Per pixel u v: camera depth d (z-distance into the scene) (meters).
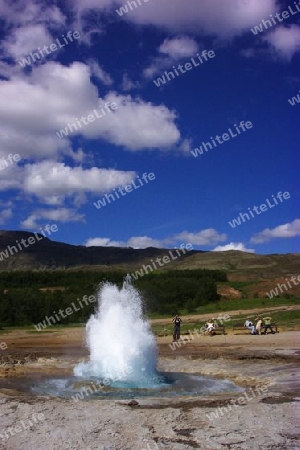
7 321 52.56
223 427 12.34
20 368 22.97
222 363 23.47
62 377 20.62
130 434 11.90
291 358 23.88
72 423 12.84
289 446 10.89
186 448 10.85
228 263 164.12
